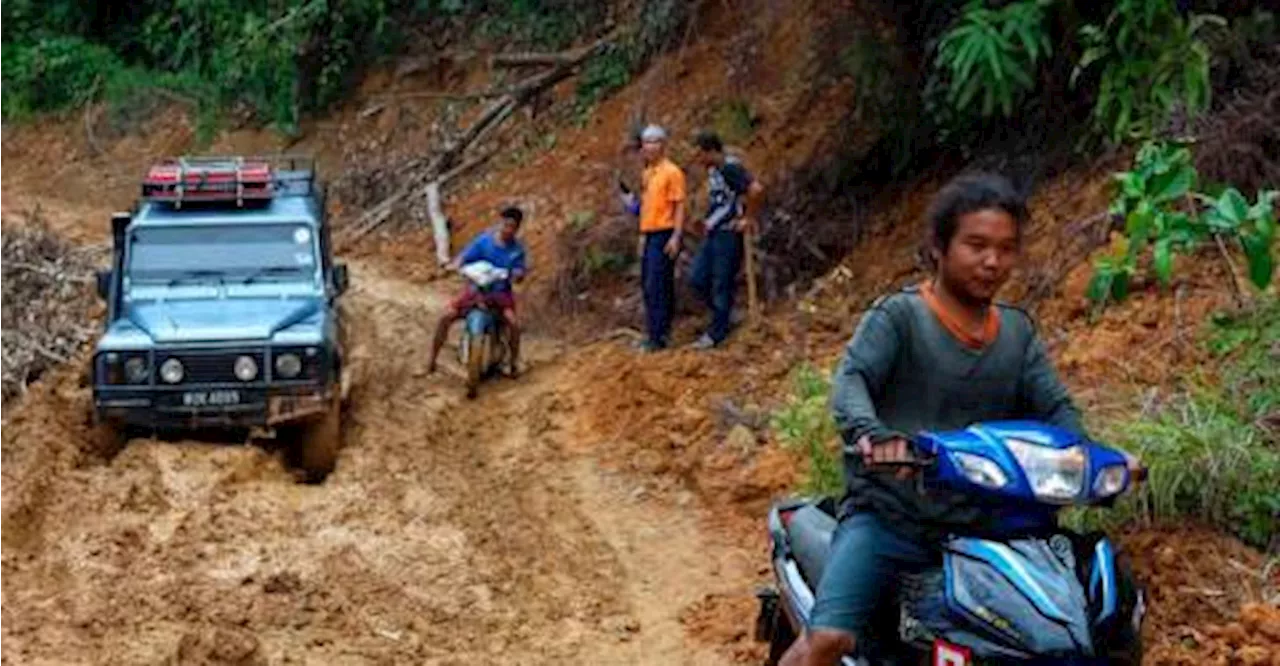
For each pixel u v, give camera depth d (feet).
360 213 79.25
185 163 45.57
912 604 18.07
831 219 50.16
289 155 89.71
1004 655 17.11
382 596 28.37
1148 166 28.53
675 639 26.96
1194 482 26.17
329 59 90.74
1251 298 32.09
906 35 47.83
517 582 29.55
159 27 104.68
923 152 49.03
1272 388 28.37
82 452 38.06
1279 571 24.90
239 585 28.66
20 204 92.99
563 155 72.43
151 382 37.78
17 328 48.39
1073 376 32.27
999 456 17.24
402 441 39.65
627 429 39.81
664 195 47.03
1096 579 17.48
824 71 52.08
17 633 26.48
